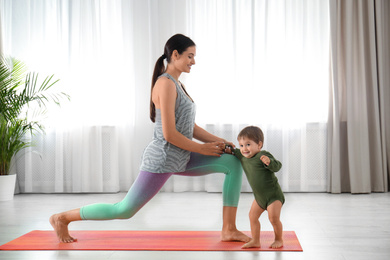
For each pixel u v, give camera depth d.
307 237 2.55
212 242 2.42
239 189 2.45
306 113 4.50
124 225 2.94
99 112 4.55
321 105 4.50
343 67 4.44
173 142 2.30
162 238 2.53
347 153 4.45
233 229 2.45
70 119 4.57
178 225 2.93
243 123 4.52
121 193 4.54
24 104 4.34
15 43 4.61
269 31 4.48
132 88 4.59
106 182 4.59
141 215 3.29
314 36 4.49
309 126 4.51
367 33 4.43
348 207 3.58
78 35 4.57
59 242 2.45
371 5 4.36
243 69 4.50
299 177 4.50
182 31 4.58
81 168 4.55
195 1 4.54
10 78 4.39
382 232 2.68
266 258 2.11
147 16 4.57
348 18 4.36
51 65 4.58
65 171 4.60
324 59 4.48
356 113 4.38
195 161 2.47
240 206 3.66
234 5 4.46
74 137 4.56
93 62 4.56
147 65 4.58
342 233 2.66
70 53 4.57
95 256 2.18
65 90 4.57
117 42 4.59
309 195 4.27
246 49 4.49
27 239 2.53
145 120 4.60
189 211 3.46
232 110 4.49
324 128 4.49
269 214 2.26
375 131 4.41
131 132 4.62
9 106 4.18
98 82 4.56
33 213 3.46
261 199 2.28
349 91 4.36
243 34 4.50
